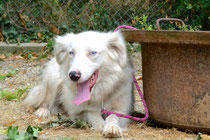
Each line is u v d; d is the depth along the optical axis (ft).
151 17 31.17
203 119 10.49
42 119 13.76
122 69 12.62
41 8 31.53
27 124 12.59
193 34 9.87
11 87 19.43
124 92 12.80
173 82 10.88
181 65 10.61
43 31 31.68
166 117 11.32
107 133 10.74
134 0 31.35
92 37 12.11
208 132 10.71
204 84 10.31
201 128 10.61
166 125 11.63
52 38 31.81
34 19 31.76
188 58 10.43
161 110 11.44
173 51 10.70
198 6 27.81
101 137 10.84
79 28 31.73
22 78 21.77
